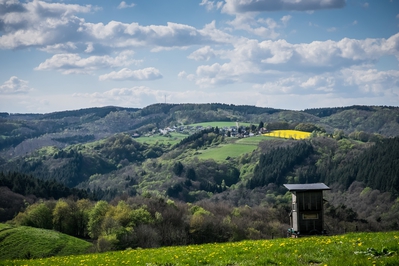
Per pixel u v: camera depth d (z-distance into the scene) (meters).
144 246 97.69
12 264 31.70
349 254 22.94
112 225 105.62
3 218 148.88
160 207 134.00
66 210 128.50
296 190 49.16
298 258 23.41
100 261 29.55
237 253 26.81
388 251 22.52
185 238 112.25
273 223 131.75
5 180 181.62
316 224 49.03
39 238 94.19
